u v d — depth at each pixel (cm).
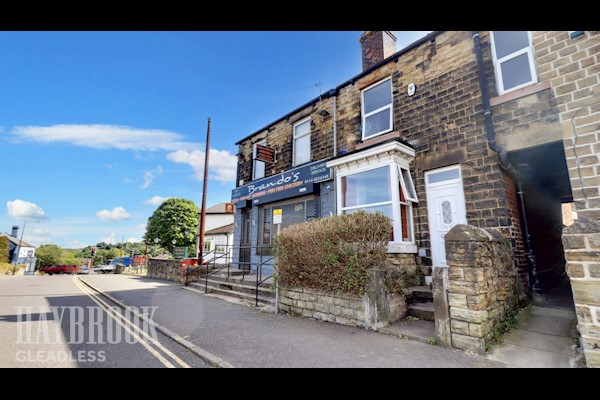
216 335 488
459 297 399
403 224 681
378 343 423
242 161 1375
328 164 812
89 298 935
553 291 693
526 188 717
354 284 513
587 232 290
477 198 607
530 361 345
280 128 1178
